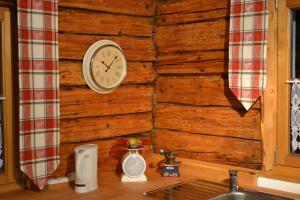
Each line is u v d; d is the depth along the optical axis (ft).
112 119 8.55
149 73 9.29
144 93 9.20
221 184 7.88
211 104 8.39
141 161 8.07
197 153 8.64
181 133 8.91
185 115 8.83
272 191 7.20
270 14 7.55
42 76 7.09
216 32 8.27
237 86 7.79
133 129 9.00
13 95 7.34
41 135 7.13
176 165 8.43
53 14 7.18
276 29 7.72
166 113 9.18
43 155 7.16
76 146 7.91
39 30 7.01
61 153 7.67
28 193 7.17
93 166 7.41
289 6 7.57
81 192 7.25
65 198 6.93
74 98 7.85
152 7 9.29
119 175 8.43
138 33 9.01
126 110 8.82
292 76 7.73
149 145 9.32
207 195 7.26
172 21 9.01
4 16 7.16
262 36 7.43
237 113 7.99
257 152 7.73
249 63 7.62
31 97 6.97
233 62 7.82
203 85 8.52
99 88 8.19
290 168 7.72
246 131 7.87
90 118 8.15
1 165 7.32
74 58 7.82
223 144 8.22
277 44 7.74
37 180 7.11
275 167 7.86
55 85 7.27
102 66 8.16
